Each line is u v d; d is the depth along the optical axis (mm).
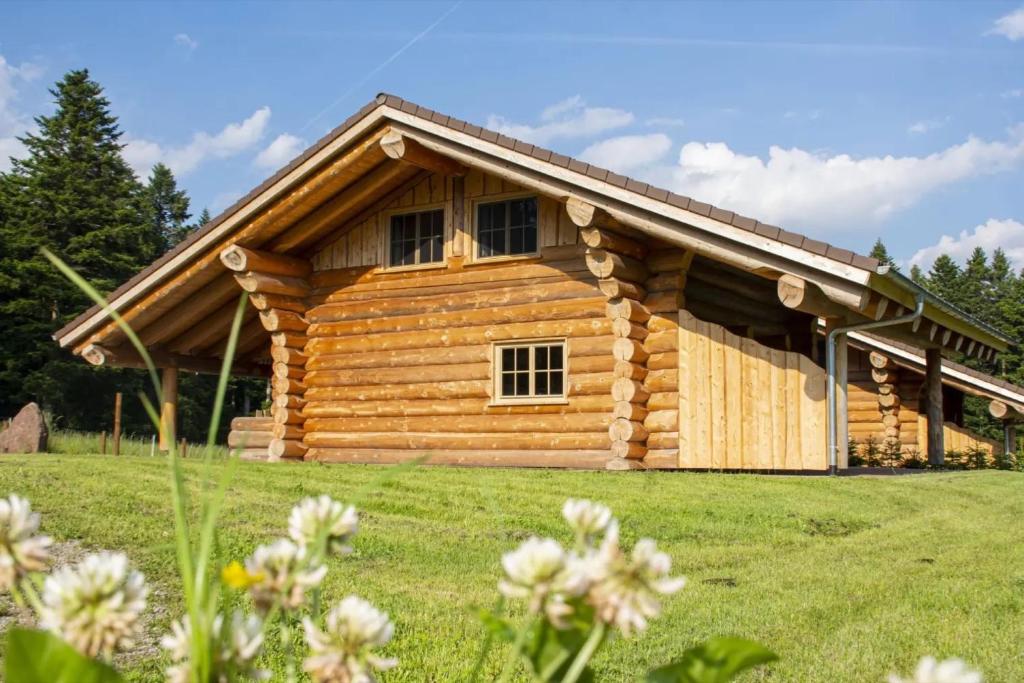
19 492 8375
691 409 12883
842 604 5793
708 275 14445
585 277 13664
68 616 1415
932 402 17016
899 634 5102
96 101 51125
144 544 6738
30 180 46906
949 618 5480
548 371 13938
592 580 1403
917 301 11938
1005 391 20594
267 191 14586
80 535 6816
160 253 54344
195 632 1441
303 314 16047
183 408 45562
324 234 15844
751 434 12625
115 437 20312
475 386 14391
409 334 15062
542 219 14055
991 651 4797
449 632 5051
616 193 12086
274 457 15641
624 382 12875
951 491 11438
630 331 12875
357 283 15625
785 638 5020
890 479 12266
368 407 15289
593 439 13336
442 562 6887
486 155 13094
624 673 4395
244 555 6555
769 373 12625
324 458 15555
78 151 50062
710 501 9734
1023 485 12555
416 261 15320
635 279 13086
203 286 16172
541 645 1582
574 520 1502
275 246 15570
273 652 4574
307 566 1634
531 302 14047
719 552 7516
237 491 9695
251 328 18141
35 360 41938
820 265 10859
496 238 14570
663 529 8391
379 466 12922
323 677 1552
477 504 9383
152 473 10547
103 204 47344
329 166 14305
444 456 14516
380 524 8305
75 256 44250
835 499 10242
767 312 15430
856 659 4645
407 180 15305
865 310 11328
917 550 7773
